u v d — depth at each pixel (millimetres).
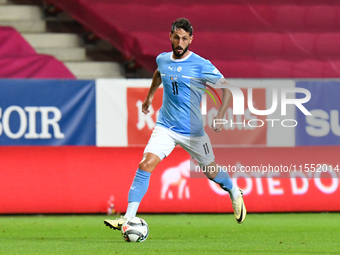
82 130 27203
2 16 41062
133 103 27344
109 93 27281
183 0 39844
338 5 41750
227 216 27891
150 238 19672
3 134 26859
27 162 27984
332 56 39031
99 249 16109
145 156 17656
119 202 28359
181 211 28516
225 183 19312
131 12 38469
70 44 40156
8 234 21328
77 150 28266
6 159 27875
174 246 16984
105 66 38469
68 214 28297
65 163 28188
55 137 27078
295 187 28938
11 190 27891
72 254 15016
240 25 39844
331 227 23547
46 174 28094
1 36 37344
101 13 38250
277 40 39156
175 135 17781
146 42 36938
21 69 34188
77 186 28234
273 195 28797
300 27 40625
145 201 28391
